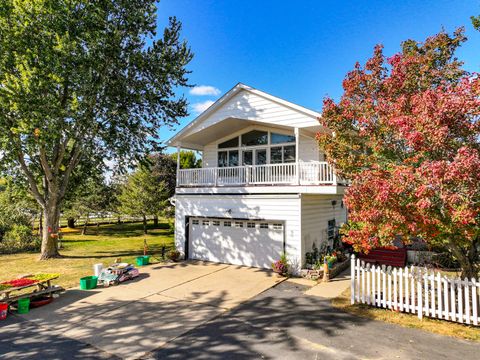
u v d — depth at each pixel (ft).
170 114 58.80
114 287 34.40
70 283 36.47
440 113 19.27
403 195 20.75
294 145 48.98
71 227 109.81
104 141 52.95
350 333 21.47
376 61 29.55
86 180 68.33
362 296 27.30
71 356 18.61
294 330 22.13
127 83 51.47
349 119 29.48
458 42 28.40
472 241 22.91
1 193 75.31
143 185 89.56
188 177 51.85
